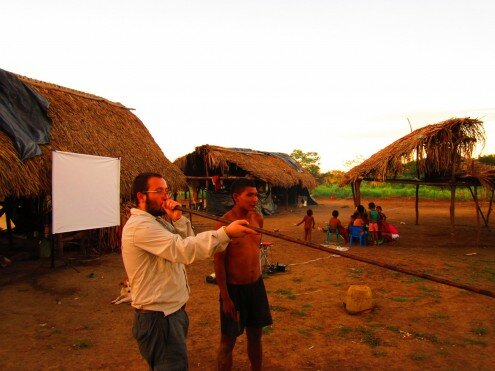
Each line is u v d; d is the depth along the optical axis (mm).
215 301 6273
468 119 10656
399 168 11492
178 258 2295
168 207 2594
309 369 4004
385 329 5012
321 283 7273
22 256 9758
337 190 38031
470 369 3977
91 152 10141
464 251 10508
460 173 11414
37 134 8828
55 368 4113
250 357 3574
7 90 8719
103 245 10391
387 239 11906
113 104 13648
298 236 13594
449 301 6125
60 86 12102
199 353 4398
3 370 4070
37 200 11891
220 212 19734
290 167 26453
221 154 19984
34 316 5688
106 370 4066
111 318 5605
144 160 12211
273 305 5984
